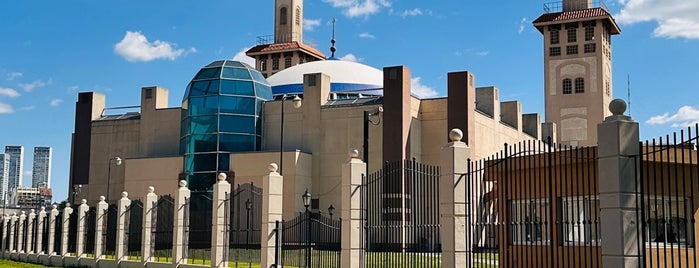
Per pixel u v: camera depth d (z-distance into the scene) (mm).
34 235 43625
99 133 70500
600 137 13320
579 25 92188
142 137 66875
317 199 59188
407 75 57094
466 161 17281
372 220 21938
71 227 39812
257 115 61375
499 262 21234
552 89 92750
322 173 59469
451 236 16938
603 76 90625
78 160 70688
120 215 34469
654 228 18625
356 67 73188
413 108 58000
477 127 58906
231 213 33500
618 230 12828
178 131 65562
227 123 59906
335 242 25531
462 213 17000
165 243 33062
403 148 55625
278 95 69438
